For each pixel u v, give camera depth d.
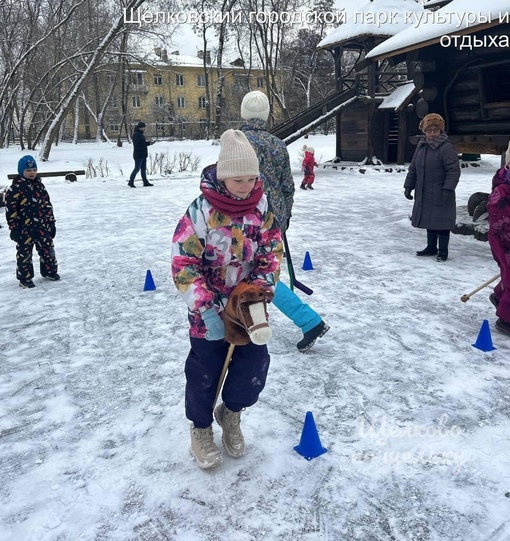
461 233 7.67
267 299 2.20
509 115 7.36
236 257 2.30
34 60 31.59
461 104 8.16
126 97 41.84
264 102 3.63
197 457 2.49
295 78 52.31
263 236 2.36
